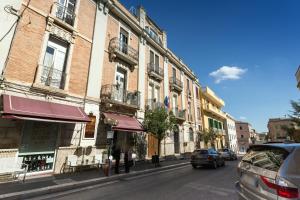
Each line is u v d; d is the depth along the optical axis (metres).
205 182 8.16
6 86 8.31
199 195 6.01
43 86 9.44
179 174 10.59
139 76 17.30
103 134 12.62
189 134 25.94
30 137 9.03
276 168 3.13
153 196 5.92
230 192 6.39
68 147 10.37
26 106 8.28
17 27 8.97
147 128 14.52
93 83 12.53
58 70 10.56
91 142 11.69
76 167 10.43
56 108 9.57
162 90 21.20
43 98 9.65
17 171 7.91
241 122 70.56
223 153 24.53
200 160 13.53
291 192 2.75
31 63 9.35
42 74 9.80
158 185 7.59
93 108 12.23
